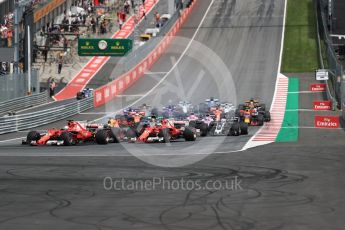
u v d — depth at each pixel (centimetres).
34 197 4419
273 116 14312
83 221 3591
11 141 11212
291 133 11206
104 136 9281
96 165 6588
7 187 4906
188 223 3538
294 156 7644
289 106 16238
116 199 4334
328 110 15312
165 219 3647
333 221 3616
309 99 17250
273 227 3453
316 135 10894
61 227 3434
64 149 8644
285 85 19575
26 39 19425
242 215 3775
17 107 17112
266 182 5244
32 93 18925
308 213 3850
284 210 3941
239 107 12938
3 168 6284
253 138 10275
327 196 4506
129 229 3384
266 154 7919
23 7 19738
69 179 5403
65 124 14325
